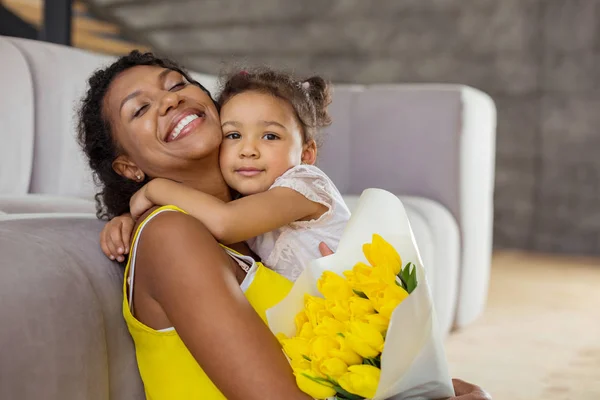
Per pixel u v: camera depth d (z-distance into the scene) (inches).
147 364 36.9
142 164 42.0
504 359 86.9
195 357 33.9
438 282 86.3
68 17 123.8
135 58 43.9
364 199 37.9
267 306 38.2
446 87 100.8
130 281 36.2
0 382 26.3
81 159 70.7
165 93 41.4
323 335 32.7
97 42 191.5
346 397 32.9
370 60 184.7
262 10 192.2
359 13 184.2
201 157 41.2
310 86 50.2
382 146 101.7
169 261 34.2
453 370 82.3
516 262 158.4
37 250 32.4
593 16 163.3
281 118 43.5
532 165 171.6
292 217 40.8
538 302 118.9
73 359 30.2
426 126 99.4
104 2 195.9
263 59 193.9
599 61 163.6
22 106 64.3
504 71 172.2
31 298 29.0
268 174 42.7
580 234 168.4
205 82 86.7
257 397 32.2
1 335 26.7
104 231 38.4
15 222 36.9
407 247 36.1
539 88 169.5
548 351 90.5
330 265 35.8
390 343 30.2
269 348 33.2
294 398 32.4
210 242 35.3
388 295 32.5
